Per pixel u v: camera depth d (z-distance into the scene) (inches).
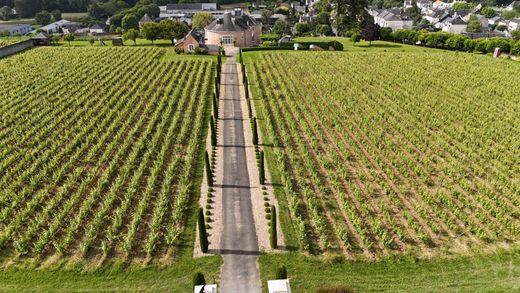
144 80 3026.6
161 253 1231.5
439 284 1129.4
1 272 1149.1
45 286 1106.7
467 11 7199.8
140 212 1385.3
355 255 1233.4
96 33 6264.8
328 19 6127.0
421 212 1422.2
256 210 1445.6
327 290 1060.5
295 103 2556.6
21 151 1835.6
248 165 1774.1
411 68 3400.6
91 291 1092.5
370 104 2532.0
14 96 2568.9
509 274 1166.3
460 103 2568.9
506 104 2566.4
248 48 4200.3
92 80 2987.2
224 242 1277.1
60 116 2252.7
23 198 1494.8
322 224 1368.1
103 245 1209.4
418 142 2012.8
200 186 1604.3
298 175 1681.8
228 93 2802.7
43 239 1235.9
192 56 3932.1
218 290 1092.5
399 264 1202.0
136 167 1742.1
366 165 1780.3
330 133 2114.9
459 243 1296.8
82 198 1509.6
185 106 2493.8
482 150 1920.5
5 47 3784.5
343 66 3457.2
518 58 3937.0
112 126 2092.8
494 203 1529.3
